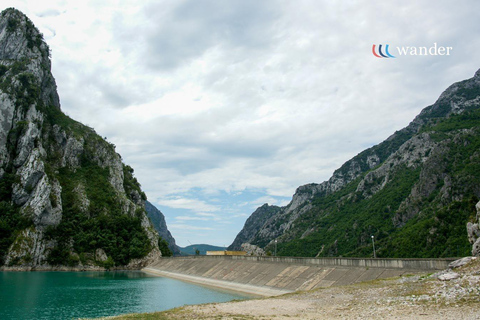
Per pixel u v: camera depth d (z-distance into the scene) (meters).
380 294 38.72
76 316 48.69
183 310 38.72
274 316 33.78
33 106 160.62
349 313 32.19
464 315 25.81
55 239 139.25
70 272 130.62
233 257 107.56
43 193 137.00
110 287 86.12
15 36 181.00
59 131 177.12
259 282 80.94
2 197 136.50
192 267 123.06
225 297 68.81
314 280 68.94
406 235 128.88
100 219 155.88
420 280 41.69
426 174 161.38
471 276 35.47
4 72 165.00
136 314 36.75
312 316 32.75
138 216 178.50
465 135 160.38
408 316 27.89
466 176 127.62
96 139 197.00
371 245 147.00
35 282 91.94
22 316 48.44
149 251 163.75
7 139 146.00
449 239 105.81
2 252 124.56
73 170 174.12
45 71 184.75
